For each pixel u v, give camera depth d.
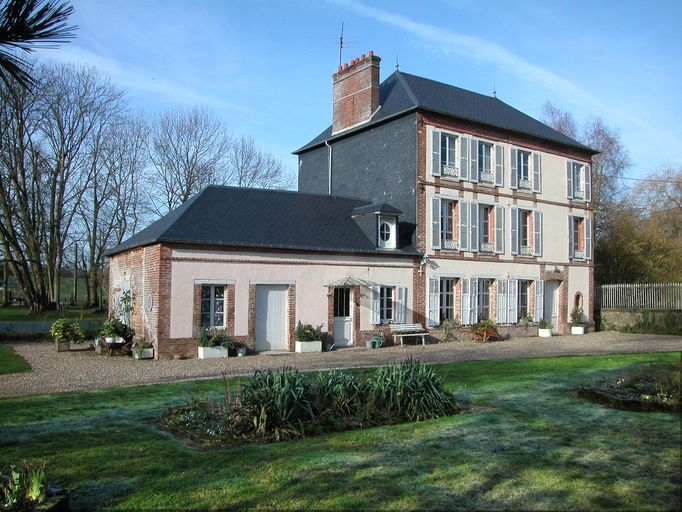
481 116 22.89
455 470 5.53
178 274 15.36
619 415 7.75
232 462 5.76
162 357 15.02
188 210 16.66
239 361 14.48
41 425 7.36
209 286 16.00
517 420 7.51
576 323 25.23
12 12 2.61
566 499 4.81
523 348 18.12
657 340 20.70
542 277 24.39
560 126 38.69
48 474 5.44
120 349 16.08
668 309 24.44
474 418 7.63
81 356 15.73
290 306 17.22
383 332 19.22
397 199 21.05
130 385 10.47
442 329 20.83
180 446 6.34
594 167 37.22
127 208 36.59
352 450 6.18
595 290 27.97
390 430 7.01
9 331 21.22
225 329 15.99
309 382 7.84
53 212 31.58
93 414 8.00
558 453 6.05
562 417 7.67
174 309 15.27
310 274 17.67
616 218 34.06
